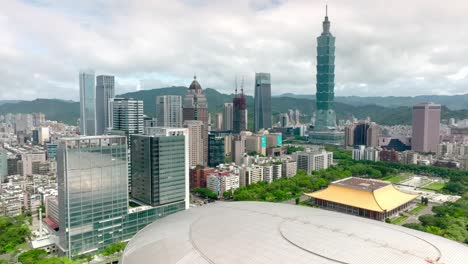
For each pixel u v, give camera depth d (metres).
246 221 97.06
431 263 72.69
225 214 106.00
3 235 195.50
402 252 77.25
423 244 82.88
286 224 93.69
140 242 93.38
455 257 76.75
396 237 86.25
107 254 171.25
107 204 186.25
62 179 172.38
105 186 184.75
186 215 109.94
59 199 178.75
